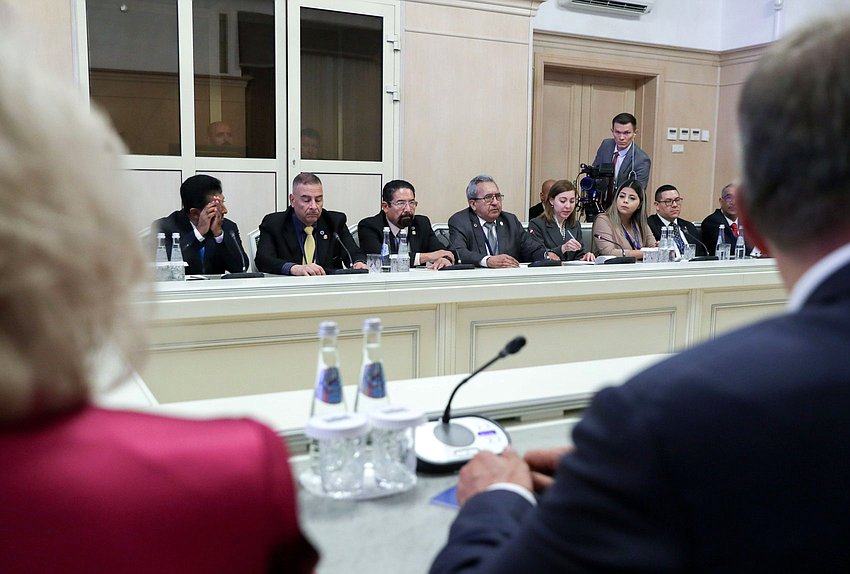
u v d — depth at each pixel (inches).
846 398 18.7
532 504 31.7
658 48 282.4
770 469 18.1
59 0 179.8
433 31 222.1
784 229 22.3
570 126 284.2
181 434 16.8
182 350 93.4
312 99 211.3
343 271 136.7
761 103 22.2
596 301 119.8
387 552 35.9
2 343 14.4
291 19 205.5
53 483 15.1
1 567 14.7
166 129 197.5
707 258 168.1
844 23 21.6
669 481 18.3
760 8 277.4
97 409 16.9
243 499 16.3
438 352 109.2
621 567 18.4
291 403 57.1
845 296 20.7
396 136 221.5
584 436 20.3
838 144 20.6
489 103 232.4
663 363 20.6
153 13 192.1
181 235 144.4
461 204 232.4
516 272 116.1
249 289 95.4
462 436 47.1
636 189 186.4
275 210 211.8
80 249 14.7
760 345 20.1
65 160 14.8
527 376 66.2
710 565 18.2
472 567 26.6
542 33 259.0
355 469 42.4
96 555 15.0
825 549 18.2
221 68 201.5
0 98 14.4
